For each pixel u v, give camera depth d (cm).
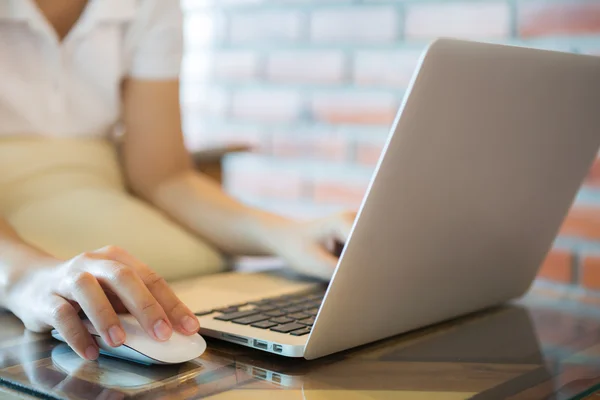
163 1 110
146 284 62
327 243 92
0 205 94
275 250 97
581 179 82
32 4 98
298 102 177
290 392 55
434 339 72
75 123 106
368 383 57
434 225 64
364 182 167
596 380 60
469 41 56
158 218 104
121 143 117
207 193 112
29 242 85
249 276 94
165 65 112
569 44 132
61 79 103
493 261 77
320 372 60
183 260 100
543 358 66
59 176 100
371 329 65
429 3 152
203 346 62
